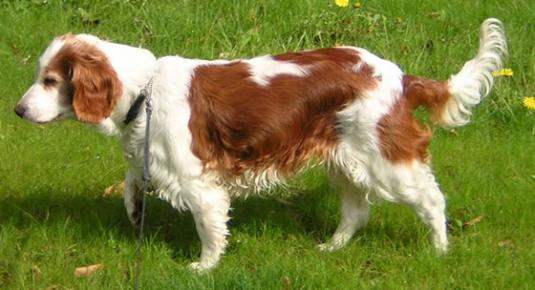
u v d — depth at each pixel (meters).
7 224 7.49
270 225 7.53
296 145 6.71
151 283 6.71
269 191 7.49
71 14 10.92
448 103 6.83
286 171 6.79
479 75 6.86
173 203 6.76
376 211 7.68
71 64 6.46
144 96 6.57
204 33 10.52
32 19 10.85
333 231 7.61
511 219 7.71
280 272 6.75
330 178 7.23
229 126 6.62
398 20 10.56
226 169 6.72
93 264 7.05
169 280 6.68
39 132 8.96
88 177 8.24
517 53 9.90
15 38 10.55
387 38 10.27
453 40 10.34
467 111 6.90
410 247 7.28
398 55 10.07
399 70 6.77
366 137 6.62
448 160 8.55
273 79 6.68
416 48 10.20
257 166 6.74
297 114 6.64
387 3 10.79
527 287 6.79
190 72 6.66
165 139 6.57
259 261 7.12
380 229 7.51
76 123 9.06
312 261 6.97
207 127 6.62
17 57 10.30
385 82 6.63
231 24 10.60
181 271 6.85
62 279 6.84
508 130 9.25
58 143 8.76
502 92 9.52
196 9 10.84
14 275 6.88
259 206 7.84
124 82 6.52
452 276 6.94
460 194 8.02
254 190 6.89
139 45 10.38
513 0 10.84
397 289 6.71
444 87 6.79
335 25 10.47
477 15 10.62
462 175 8.31
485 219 7.73
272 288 6.68
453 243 7.29
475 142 8.96
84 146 8.73
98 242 7.27
